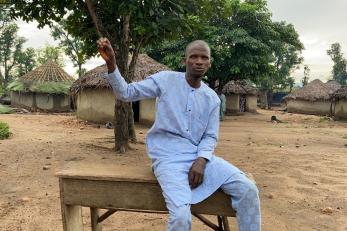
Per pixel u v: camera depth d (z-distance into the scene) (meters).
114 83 3.36
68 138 12.56
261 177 7.83
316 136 16.55
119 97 3.45
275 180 7.61
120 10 8.30
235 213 3.37
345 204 6.22
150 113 18.58
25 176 7.17
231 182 3.26
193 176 3.28
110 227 4.94
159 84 3.49
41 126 16.78
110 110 18.14
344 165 9.41
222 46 24.53
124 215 5.37
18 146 10.29
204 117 3.50
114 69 3.33
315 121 28.52
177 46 25.72
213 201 3.38
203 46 3.45
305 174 8.27
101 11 9.89
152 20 8.55
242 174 3.32
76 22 10.44
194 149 3.44
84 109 19.20
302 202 6.27
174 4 8.93
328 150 12.12
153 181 3.41
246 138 14.88
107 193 3.53
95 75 18.69
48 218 5.16
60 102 30.52
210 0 10.21
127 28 9.91
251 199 3.24
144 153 9.87
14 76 52.25
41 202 5.77
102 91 18.30
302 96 39.91
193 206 3.40
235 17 25.67
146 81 3.52
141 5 8.18
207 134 3.50
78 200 3.57
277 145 12.98
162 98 3.48
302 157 10.41
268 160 9.76
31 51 49.59
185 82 3.52
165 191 3.22
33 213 5.33
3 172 7.43
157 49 27.09
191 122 3.46
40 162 8.30
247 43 24.38
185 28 9.56
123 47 10.06
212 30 24.55
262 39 26.05
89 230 4.75
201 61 3.43
